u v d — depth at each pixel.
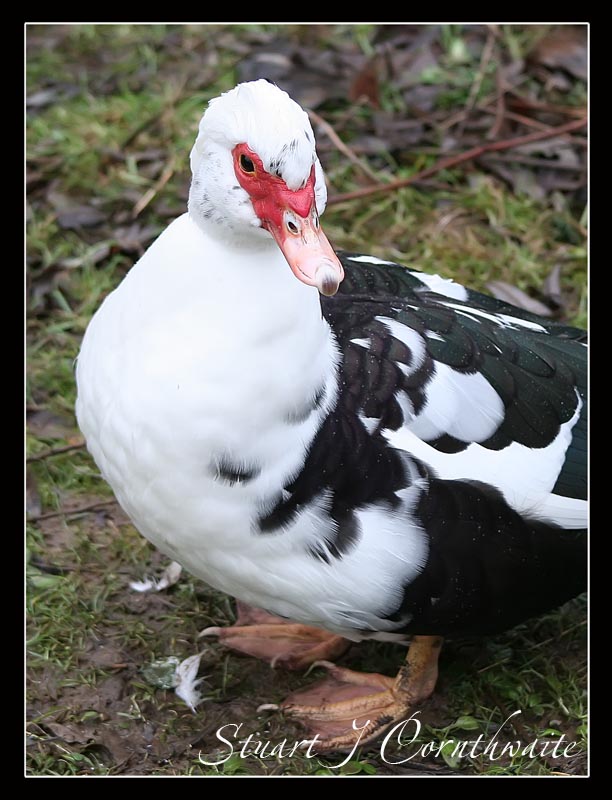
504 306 5.88
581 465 5.25
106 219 8.12
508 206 8.14
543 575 5.21
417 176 8.20
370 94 8.80
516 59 9.02
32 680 5.70
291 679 5.81
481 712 5.64
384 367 4.93
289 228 4.34
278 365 4.61
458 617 5.15
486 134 8.63
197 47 9.46
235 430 4.63
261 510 4.76
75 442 6.98
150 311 4.68
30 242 7.92
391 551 4.86
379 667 5.93
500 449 5.09
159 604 6.14
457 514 4.94
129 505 5.05
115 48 9.49
